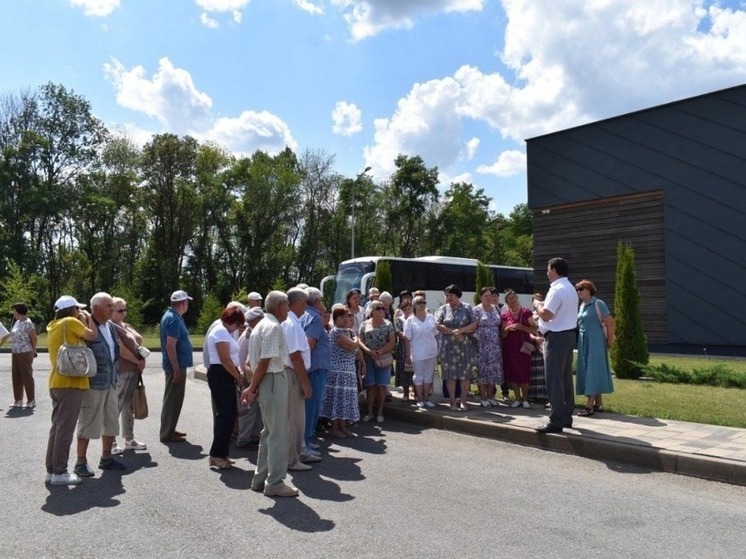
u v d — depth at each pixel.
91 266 52.22
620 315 14.70
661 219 20.53
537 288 23.53
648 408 9.73
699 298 19.58
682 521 5.19
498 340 10.36
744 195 18.80
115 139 55.41
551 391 8.10
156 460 7.55
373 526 5.06
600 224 21.97
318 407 7.92
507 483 6.38
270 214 58.19
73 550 4.57
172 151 56.53
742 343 18.72
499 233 74.94
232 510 5.52
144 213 57.78
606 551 4.52
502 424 8.73
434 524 5.11
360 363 9.68
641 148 20.97
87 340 6.73
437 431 9.32
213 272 60.00
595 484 6.34
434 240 67.12
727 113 19.16
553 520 5.21
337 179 61.78
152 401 12.62
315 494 6.02
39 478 6.65
